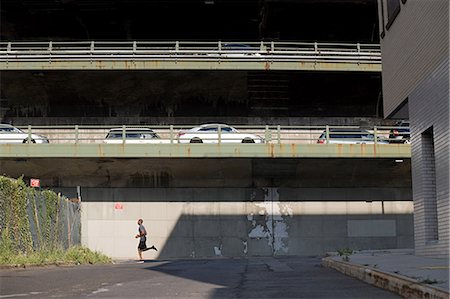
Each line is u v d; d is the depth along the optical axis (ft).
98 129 110.01
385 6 61.87
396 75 58.08
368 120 111.75
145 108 111.34
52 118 110.42
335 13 110.73
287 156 93.66
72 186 102.32
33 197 68.08
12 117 110.32
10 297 32.27
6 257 56.49
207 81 105.91
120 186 103.35
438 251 47.88
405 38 55.06
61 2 105.81
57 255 69.31
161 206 103.19
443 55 45.39
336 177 103.30
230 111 110.83
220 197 103.65
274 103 110.83
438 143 47.09
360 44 111.24
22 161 96.02
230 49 103.24
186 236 102.42
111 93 108.37
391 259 49.32
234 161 97.19
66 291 35.27
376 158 94.53
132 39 118.01
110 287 37.65
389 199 104.73
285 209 103.71
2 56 98.99
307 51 106.73
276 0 105.60
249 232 102.94
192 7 108.58
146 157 94.02
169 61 99.71
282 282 40.19
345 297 30.35
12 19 111.24
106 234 102.17
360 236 103.50
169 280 42.98
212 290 35.01
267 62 100.42
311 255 101.65
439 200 47.42
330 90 110.01
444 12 44.91
